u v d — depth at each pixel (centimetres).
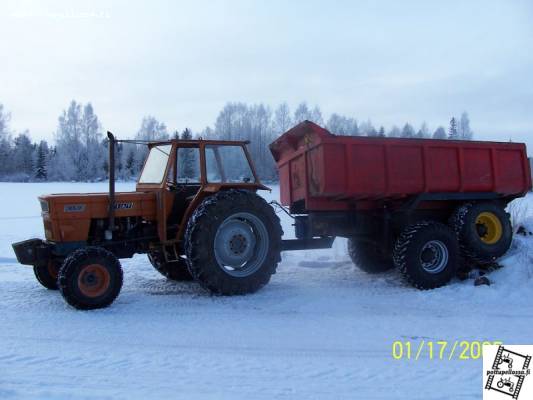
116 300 683
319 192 747
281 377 421
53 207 671
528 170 857
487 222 827
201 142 745
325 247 815
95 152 6688
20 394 384
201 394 386
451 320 591
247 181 765
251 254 733
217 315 612
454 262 773
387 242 820
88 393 387
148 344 508
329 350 491
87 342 514
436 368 443
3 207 2769
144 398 379
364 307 651
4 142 7031
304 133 787
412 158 775
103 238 706
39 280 738
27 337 530
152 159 784
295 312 628
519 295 696
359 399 378
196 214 691
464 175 805
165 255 729
